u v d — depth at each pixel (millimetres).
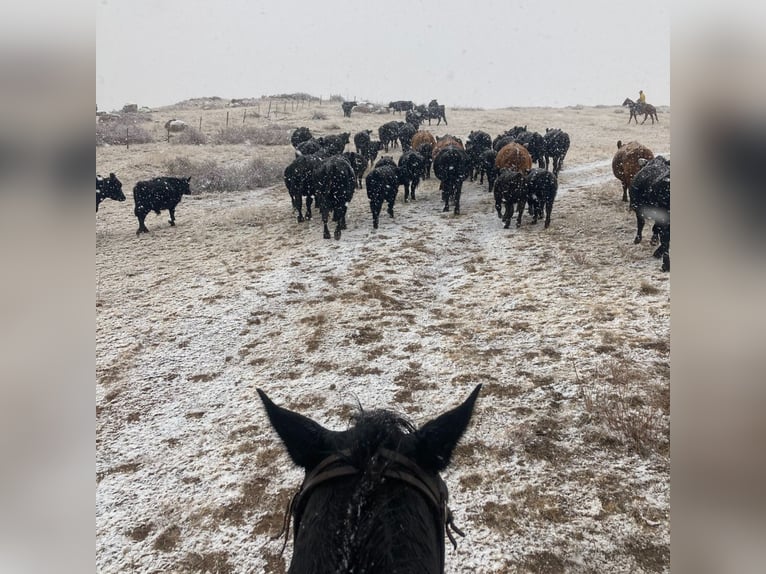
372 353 7320
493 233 12188
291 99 51969
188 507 4840
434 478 1820
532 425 5543
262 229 13484
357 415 1907
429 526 1543
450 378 6562
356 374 6820
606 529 4227
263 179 19188
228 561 4254
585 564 3953
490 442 5355
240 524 4613
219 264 11039
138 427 6066
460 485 4824
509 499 4621
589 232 11672
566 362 6652
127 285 10062
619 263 9711
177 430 5980
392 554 1362
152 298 9461
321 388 6559
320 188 11938
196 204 16672
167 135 28000
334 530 1477
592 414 5605
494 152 16203
